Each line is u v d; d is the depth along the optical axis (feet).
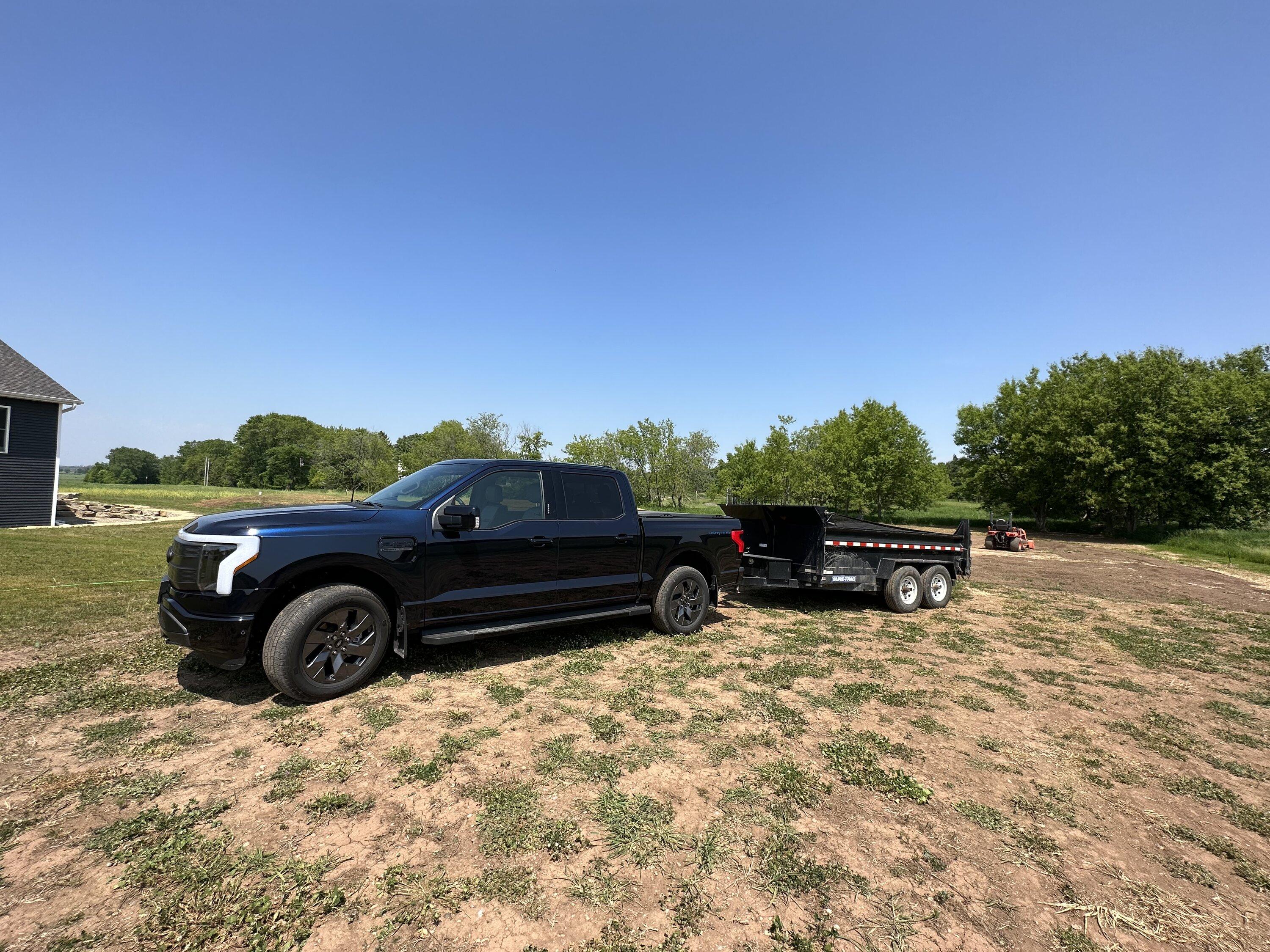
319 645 14.79
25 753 11.72
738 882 8.71
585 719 14.34
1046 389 138.21
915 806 11.11
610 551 20.47
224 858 8.70
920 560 30.17
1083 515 131.95
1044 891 8.85
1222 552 83.46
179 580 14.21
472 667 17.84
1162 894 8.89
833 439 127.44
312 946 7.18
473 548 17.15
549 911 7.95
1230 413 105.50
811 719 15.02
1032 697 17.43
